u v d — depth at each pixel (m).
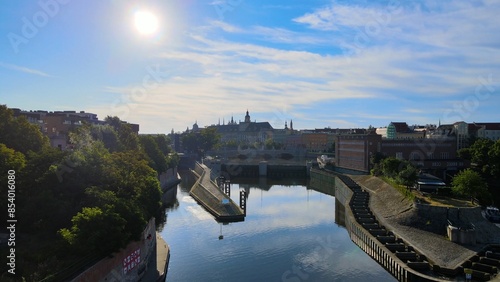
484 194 94.44
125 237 55.50
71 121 151.38
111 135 120.50
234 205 123.50
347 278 69.62
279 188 193.38
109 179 71.75
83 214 54.47
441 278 64.06
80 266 48.34
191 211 127.25
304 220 116.19
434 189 110.44
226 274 70.88
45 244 54.31
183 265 75.62
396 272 69.56
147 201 76.00
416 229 85.94
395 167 136.00
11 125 77.69
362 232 87.75
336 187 166.88
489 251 71.88
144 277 64.31
